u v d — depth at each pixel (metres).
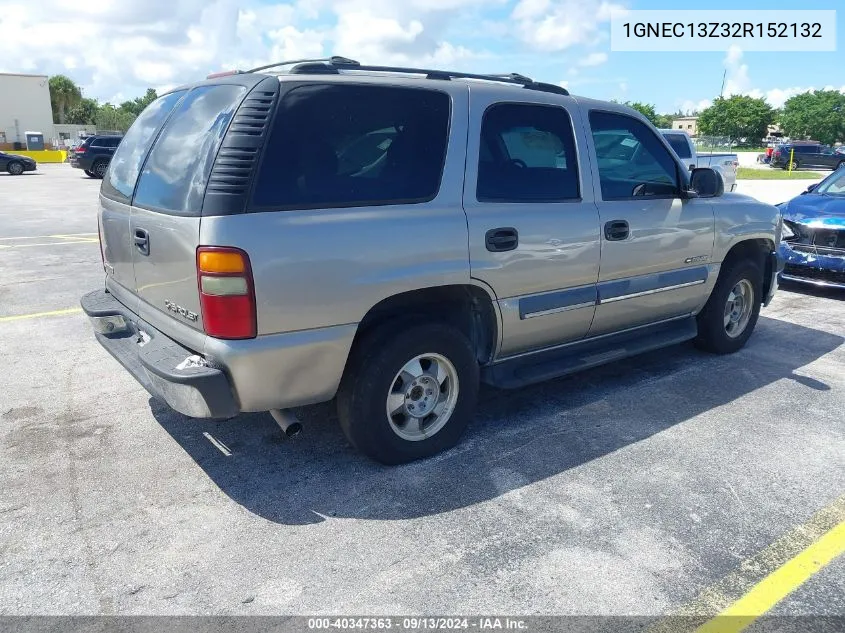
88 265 8.79
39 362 5.07
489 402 4.41
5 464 3.52
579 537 2.93
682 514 3.12
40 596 2.54
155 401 4.35
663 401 4.45
